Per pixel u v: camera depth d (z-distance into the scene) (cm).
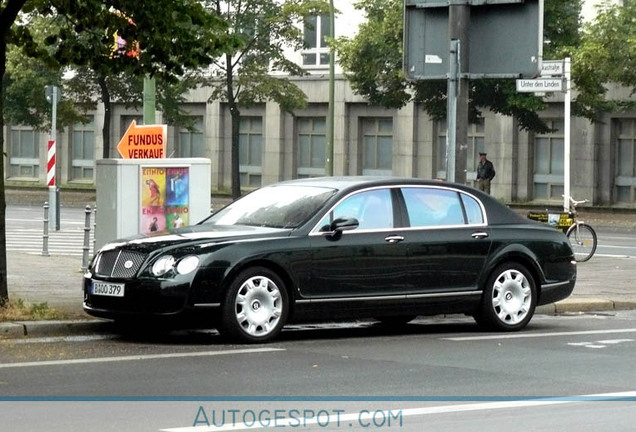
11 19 2611
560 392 1823
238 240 2394
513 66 3178
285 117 10550
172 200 3234
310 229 2459
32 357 2177
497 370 2053
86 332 2512
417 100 8500
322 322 2761
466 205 2648
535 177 9419
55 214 5900
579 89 7862
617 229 7244
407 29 3275
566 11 7975
